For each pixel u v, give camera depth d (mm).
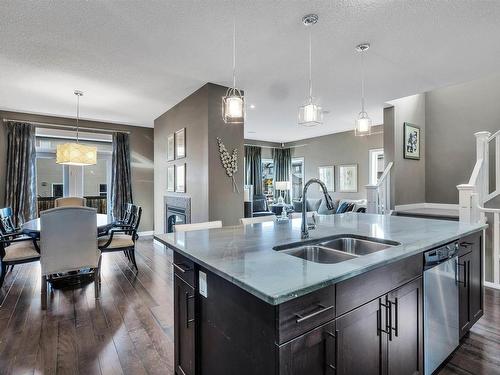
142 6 2125
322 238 1934
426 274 1714
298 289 1018
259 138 8477
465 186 3389
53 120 5418
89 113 5266
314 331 1102
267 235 2004
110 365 1921
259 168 8727
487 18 2281
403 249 1573
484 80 4805
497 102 4672
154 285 3373
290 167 9078
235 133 3975
